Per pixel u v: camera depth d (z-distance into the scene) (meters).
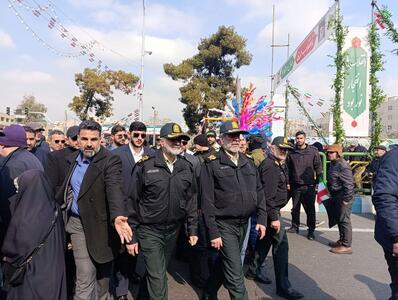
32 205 2.94
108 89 26.53
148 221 3.64
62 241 3.14
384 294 4.65
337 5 9.92
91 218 3.37
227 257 3.72
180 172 3.80
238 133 3.86
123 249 3.66
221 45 29.44
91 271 3.40
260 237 4.07
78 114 27.47
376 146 10.09
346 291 4.73
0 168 3.59
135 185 3.70
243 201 3.76
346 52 10.57
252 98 10.48
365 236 7.56
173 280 5.17
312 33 11.43
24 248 2.87
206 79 29.75
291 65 14.05
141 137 4.86
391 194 2.83
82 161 3.52
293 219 7.77
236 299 3.66
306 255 6.27
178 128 3.76
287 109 15.77
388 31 10.26
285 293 4.48
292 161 7.42
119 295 4.21
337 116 10.73
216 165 3.81
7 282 2.93
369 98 10.75
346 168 6.38
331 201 6.60
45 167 4.09
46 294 2.90
